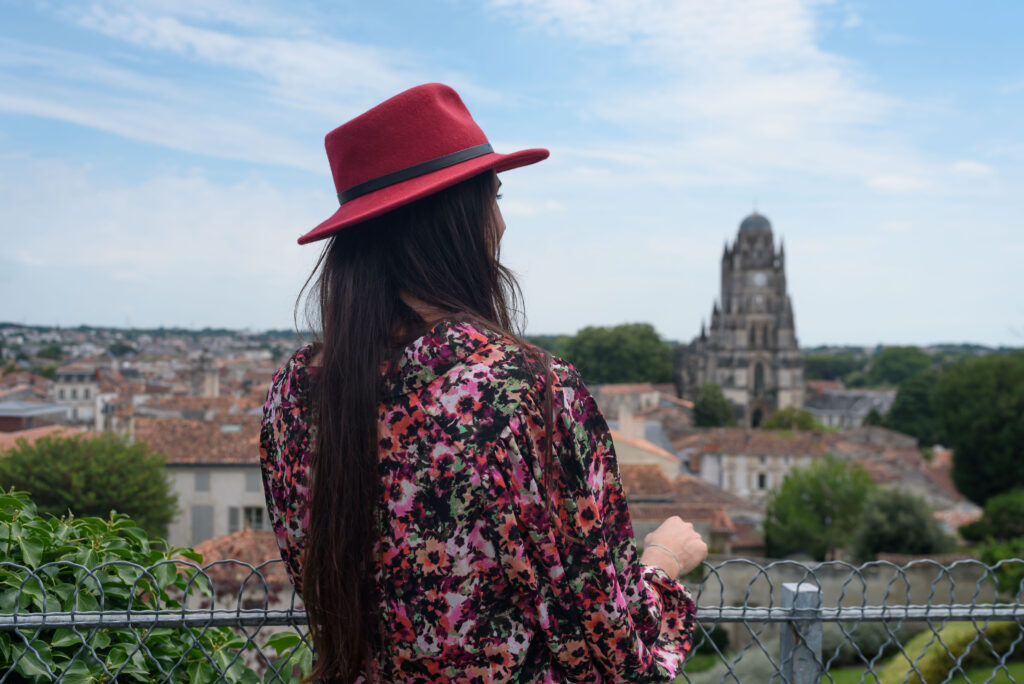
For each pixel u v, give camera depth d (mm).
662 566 1321
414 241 1164
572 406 1095
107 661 1956
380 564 1087
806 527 40094
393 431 1078
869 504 35219
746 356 113938
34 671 1856
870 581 20891
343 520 1075
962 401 52156
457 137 1171
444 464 1052
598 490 1107
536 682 1123
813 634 2000
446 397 1066
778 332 114000
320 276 1217
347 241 1192
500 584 1074
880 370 180125
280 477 1210
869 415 106812
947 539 34500
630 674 1125
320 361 1203
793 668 2020
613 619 1084
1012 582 19984
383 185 1159
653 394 99312
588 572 1076
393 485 1074
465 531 1056
